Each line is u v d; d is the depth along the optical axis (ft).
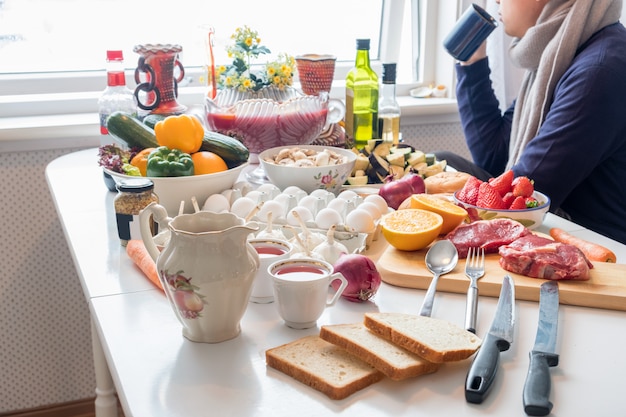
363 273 3.18
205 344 2.87
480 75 7.24
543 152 5.67
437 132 8.34
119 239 4.00
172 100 5.41
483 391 2.42
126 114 4.68
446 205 3.98
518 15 6.58
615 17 6.15
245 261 2.82
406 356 2.62
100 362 5.02
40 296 6.98
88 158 5.93
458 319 3.07
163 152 4.30
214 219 2.96
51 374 7.23
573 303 3.21
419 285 3.40
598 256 3.67
